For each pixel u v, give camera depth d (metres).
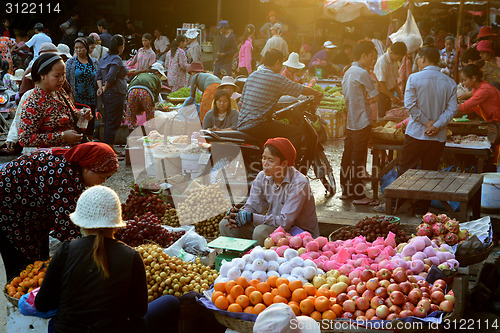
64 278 2.71
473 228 4.59
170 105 8.97
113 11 18.58
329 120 9.83
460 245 4.09
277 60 5.86
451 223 4.28
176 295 3.49
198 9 19.80
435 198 4.78
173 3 19.55
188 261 3.92
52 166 3.45
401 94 8.79
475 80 6.47
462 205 4.75
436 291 3.33
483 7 14.09
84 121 4.34
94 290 2.67
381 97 8.66
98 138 9.34
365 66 6.18
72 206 3.47
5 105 10.36
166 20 19.53
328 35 15.48
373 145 6.33
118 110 8.39
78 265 2.70
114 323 2.69
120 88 8.30
